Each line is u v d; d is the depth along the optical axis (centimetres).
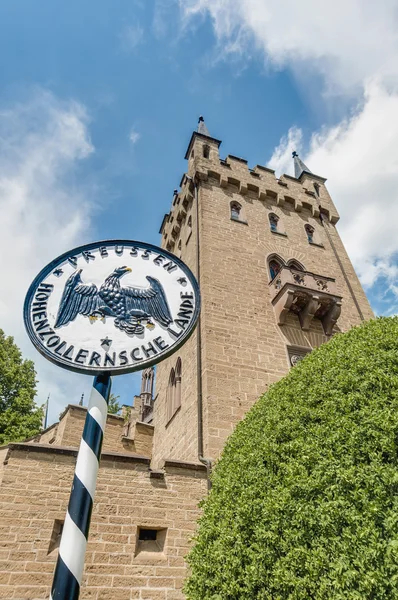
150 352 593
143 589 814
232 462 766
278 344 1518
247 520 609
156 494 936
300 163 2902
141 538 899
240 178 2205
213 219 1914
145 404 4125
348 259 2178
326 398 686
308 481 552
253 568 546
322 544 491
